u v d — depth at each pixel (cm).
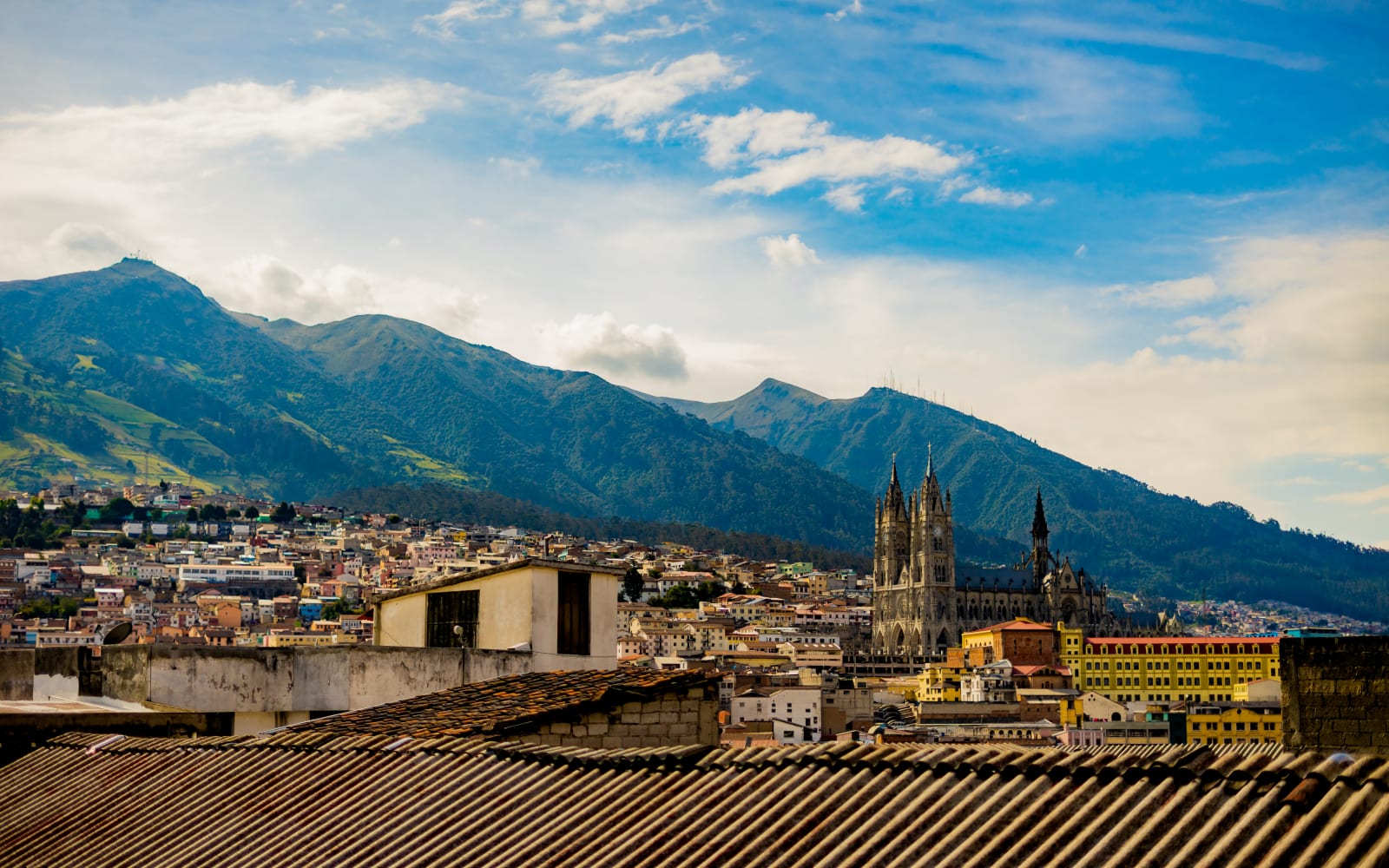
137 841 2830
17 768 3550
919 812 2120
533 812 2503
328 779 2861
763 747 2538
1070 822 1967
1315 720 2294
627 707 3241
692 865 2164
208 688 4238
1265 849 1788
